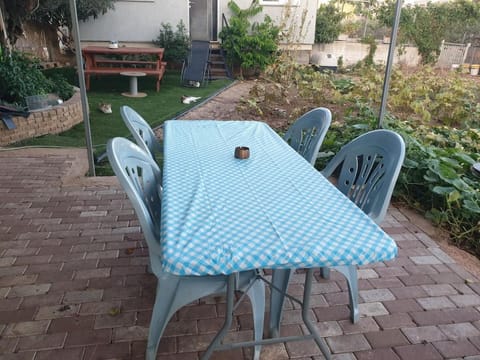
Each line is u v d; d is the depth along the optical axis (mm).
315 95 6113
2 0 5707
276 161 1935
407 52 12172
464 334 1810
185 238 1179
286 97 6246
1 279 2047
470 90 6512
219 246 1147
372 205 1826
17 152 4031
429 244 2578
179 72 10031
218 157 1959
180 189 1537
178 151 2025
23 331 1722
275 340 1528
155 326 1528
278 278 1682
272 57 9586
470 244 2627
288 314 1892
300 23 10414
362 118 4477
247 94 7730
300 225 1293
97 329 1752
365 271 2262
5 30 5715
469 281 2193
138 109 6258
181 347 1676
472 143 4098
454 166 3139
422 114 5160
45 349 1637
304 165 1892
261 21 10289
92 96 7141
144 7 9305
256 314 1559
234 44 9609
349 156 2129
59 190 3121
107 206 2885
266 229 1256
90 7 8258
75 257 2264
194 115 5953
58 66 9195
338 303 1987
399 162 1758
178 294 1473
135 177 1639
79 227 2584
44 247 2346
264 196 1509
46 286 2010
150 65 8422
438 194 2902
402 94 5547
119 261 2244
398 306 1980
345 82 6852
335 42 12477
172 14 9438
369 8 12422
